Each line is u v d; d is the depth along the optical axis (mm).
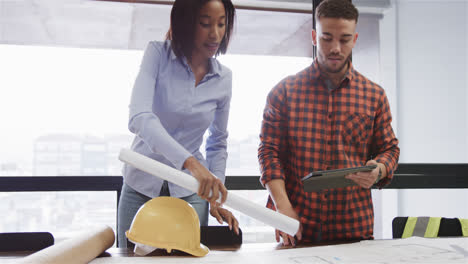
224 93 1478
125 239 1403
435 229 1446
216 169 1475
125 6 2492
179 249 1007
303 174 1424
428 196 2480
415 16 2494
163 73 1372
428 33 2504
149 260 982
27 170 2338
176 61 1375
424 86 2492
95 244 987
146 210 1041
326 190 1395
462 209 2510
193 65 1415
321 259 984
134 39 2512
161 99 1395
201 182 1021
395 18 2486
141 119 1207
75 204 2320
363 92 1446
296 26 2672
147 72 1334
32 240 1260
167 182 1391
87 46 2512
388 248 1112
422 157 2469
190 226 1031
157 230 1014
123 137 2430
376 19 2480
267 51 2656
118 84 2434
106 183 2324
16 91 2346
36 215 2297
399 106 2471
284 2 2654
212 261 968
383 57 2479
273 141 1432
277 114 1445
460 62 2520
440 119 2492
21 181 2262
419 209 2475
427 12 2502
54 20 2486
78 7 2494
